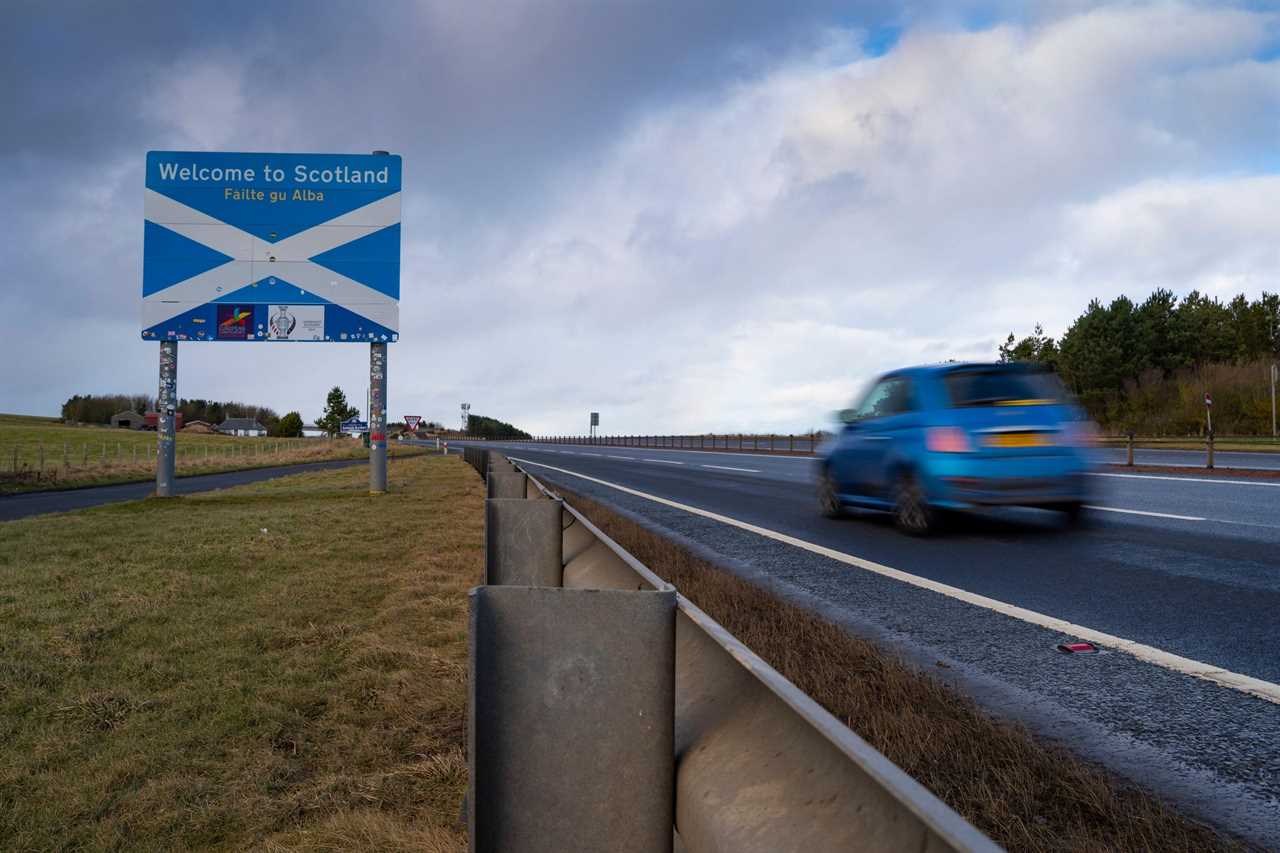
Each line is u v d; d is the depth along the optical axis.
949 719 3.32
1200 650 4.47
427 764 3.39
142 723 3.98
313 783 3.34
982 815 2.54
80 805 3.14
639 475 23.69
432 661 4.92
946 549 8.19
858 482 10.55
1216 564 6.81
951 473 8.69
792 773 1.50
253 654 5.18
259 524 12.08
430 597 6.77
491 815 1.85
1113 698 3.74
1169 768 2.98
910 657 4.46
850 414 10.74
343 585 7.36
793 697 1.57
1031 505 8.79
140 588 7.18
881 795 1.18
